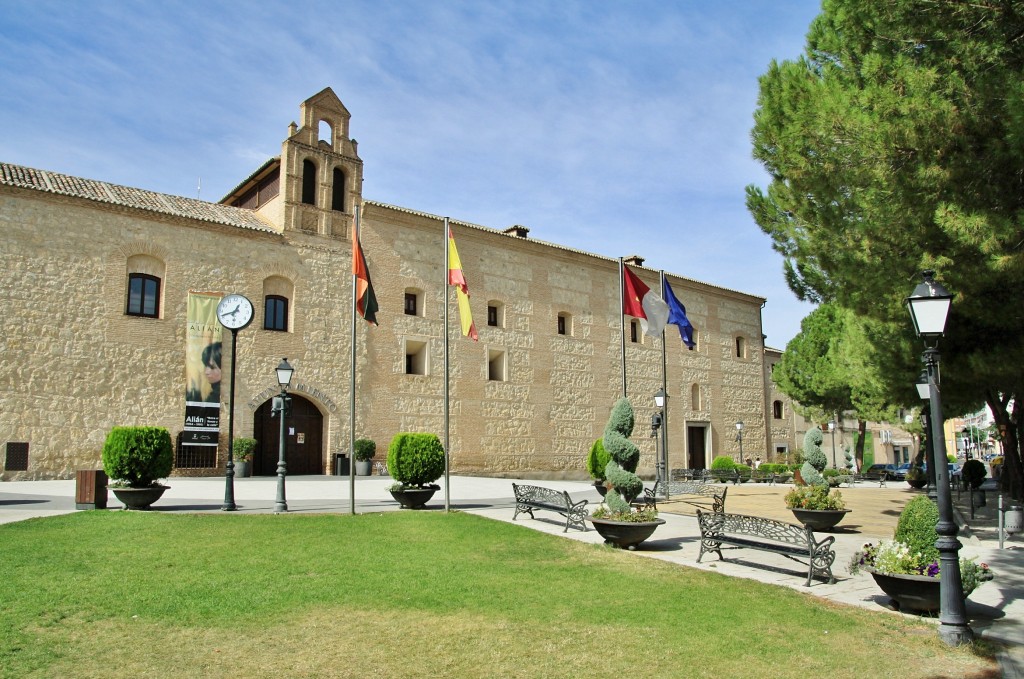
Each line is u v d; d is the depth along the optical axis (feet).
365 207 100.99
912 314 26.50
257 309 90.63
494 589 30.25
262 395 89.61
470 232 112.06
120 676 20.26
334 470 93.76
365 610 26.86
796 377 146.20
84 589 28.48
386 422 99.25
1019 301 38.32
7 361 74.28
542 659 22.12
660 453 135.54
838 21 37.68
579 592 30.07
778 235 52.21
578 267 127.24
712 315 151.53
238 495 64.23
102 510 46.70
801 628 25.75
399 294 103.14
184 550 35.86
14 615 24.98
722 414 149.69
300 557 35.12
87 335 79.10
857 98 35.50
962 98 31.53
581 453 122.62
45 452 75.51
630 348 133.39
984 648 23.85
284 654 22.20
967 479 94.43
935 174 32.50
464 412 107.86
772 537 34.58
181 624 24.91
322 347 95.25
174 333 84.53
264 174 102.01
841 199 39.99
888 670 21.84
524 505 52.26
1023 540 49.32
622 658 22.31
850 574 34.78
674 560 37.50
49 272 77.56
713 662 22.13
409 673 20.80
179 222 86.33
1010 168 31.91
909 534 29.14
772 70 45.83
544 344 119.96
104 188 86.22
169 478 81.10
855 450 189.47
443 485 82.33
